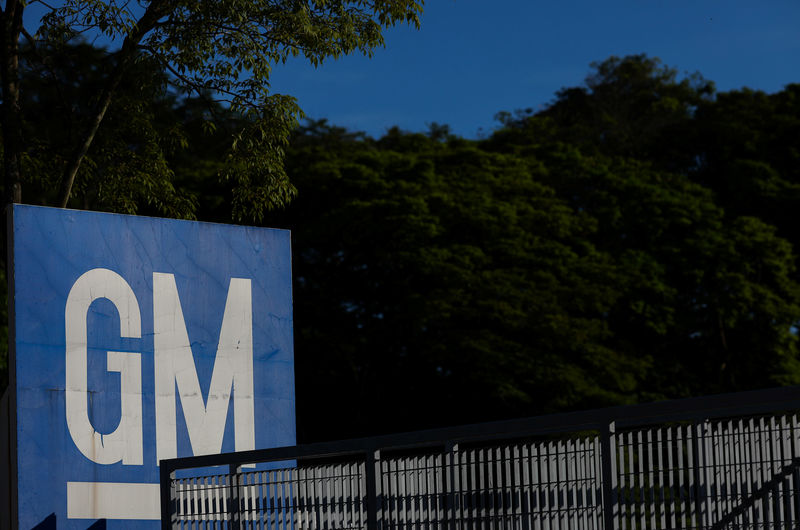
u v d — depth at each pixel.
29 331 9.78
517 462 6.16
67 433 9.85
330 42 16.08
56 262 10.06
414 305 36.84
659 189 42.97
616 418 5.51
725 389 42.06
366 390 39.31
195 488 8.38
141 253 10.67
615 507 5.51
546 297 37.56
